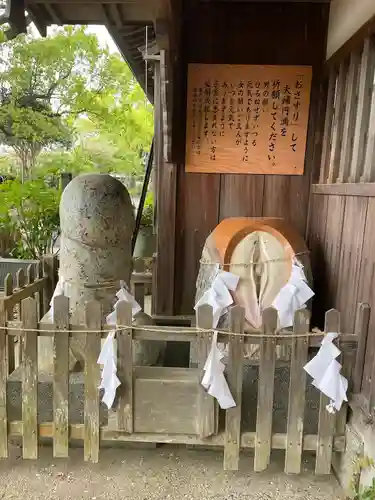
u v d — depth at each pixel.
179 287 4.39
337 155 3.55
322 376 2.47
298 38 3.98
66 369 2.57
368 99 2.94
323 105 3.98
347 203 3.11
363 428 2.38
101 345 2.71
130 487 2.61
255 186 4.21
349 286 3.01
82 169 11.76
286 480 2.71
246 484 2.66
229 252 3.17
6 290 3.00
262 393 2.53
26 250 6.77
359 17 3.07
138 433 2.67
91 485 2.62
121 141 12.88
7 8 3.24
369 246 2.62
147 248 6.59
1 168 11.40
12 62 10.78
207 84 4.05
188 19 3.98
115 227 3.02
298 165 4.14
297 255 3.18
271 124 4.09
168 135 3.79
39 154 11.84
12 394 2.71
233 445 2.61
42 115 10.76
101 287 3.08
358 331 2.50
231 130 4.12
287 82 4.02
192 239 4.32
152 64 5.54
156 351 3.21
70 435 2.66
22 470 2.74
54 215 6.79
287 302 2.99
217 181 4.22
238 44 4.00
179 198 4.26
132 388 2.61
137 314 3.24
